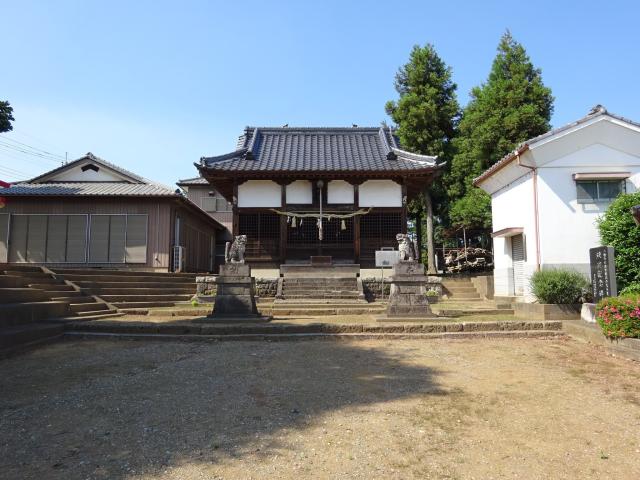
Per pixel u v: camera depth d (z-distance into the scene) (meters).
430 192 26.88
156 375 6.44
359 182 20.34
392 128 24.58
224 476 3.47
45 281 12.65
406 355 7.88
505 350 8.36
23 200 19.62
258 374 6.51
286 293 17.20
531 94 22.31
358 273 19.08
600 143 12.41
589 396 5.59
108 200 19.84
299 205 20.17
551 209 12.34
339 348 8.47
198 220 25.34
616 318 8.02
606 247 9.68
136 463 3.68
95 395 5.48
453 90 27.20
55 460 3.73
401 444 4.10
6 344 7.65
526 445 4.12
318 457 3.82
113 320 10.83
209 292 16.05
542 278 11.16
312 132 24.55
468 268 27.38
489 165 23.09
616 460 3.83
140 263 19.69
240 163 20.53
